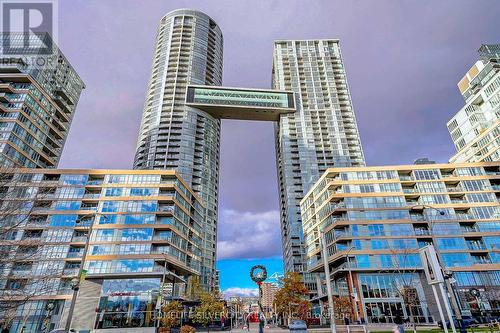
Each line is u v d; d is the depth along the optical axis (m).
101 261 57.16
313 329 42.59
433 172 66.75
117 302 53.97
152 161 110.62
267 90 130.75
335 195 63.97
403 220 60.72
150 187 66.56
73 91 106.81
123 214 62.72
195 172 113.06
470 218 61.81
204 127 124.50
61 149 92.88
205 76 138.62
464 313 49.50
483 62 99.75
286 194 110.81
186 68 135.25
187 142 116.56
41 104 84.50
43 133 83.56
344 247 60.06
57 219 61.34
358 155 116.44
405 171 67.44
